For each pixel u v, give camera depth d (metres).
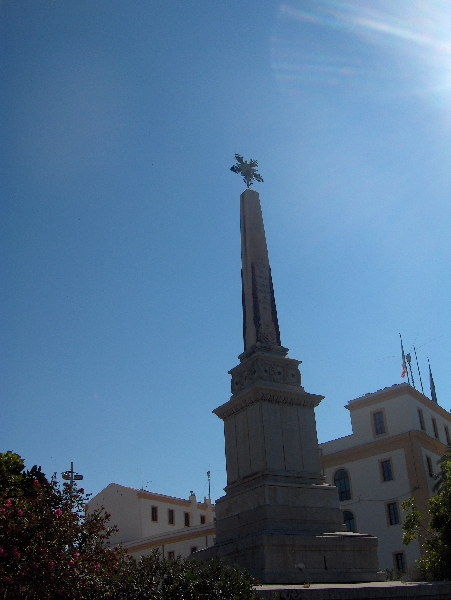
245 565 17.45
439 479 46.91
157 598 11.05
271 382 20.91
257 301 22.73
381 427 51.78
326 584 16.19
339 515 19.38
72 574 10.23
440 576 20.55
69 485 11.62
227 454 21.39
